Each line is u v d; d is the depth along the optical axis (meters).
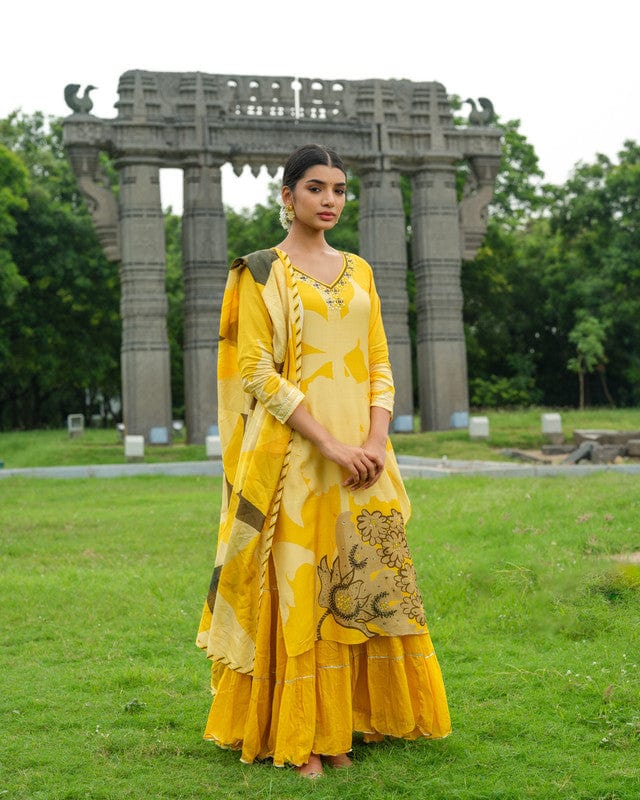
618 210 33.81
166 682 4.63
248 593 3.54
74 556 8.32
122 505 11.97
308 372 3.61
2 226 28.22
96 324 34.19
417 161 22.89
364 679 3.62
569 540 7.30
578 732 3.80
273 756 3.52
